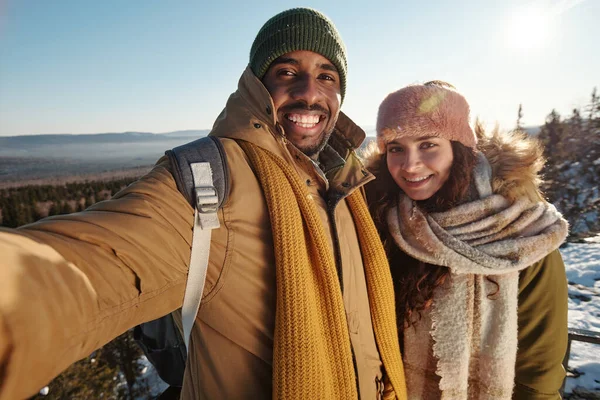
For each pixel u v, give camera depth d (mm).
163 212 860
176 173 917
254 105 1173
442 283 1420
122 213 796
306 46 1226
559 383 1396
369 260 1311
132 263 757
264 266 996
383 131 1411
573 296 5844
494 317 1350
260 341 988
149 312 813
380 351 1317
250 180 1036
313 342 947
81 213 770
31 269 560
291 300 942
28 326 514
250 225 993
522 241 1258
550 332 1347
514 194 1326
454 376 1399
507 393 1354
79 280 636
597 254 7820
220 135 1119
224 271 957
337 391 1030
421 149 1378
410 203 1488
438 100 1303
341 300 1057
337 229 1223
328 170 1406
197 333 1024
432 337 1449
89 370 4641
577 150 22094
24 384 512
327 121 1325
